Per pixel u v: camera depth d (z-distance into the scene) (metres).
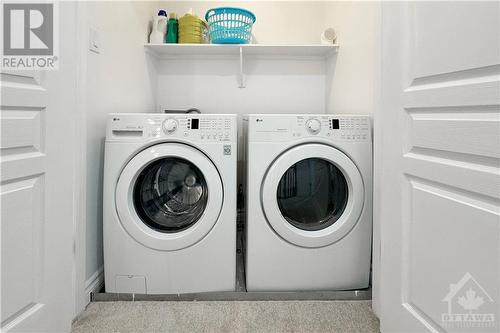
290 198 1.42
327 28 2.14
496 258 0.68
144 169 1.34
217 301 1.34
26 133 0.88
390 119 1.05
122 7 1.60
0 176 0.80
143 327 1.17
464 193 0.76
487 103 0.69
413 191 0.94
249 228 1.35
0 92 0.80
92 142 1.33
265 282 1.37
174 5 2.17
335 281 1.38
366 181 1.37
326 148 1.34
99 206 1.41
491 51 0.68
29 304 0.91
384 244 1.10
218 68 2.19
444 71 0.81
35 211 0.93
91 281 1.34
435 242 0.85
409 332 0.95
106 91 1.45
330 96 2.10
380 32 1.20
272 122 1.34
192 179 1.41
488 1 0.68
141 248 1.32
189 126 1.32
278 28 2.21
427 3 0.87
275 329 1.17
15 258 0.85
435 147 0.84
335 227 1.37
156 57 2.13
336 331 1.16
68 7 1.05
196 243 1.34
